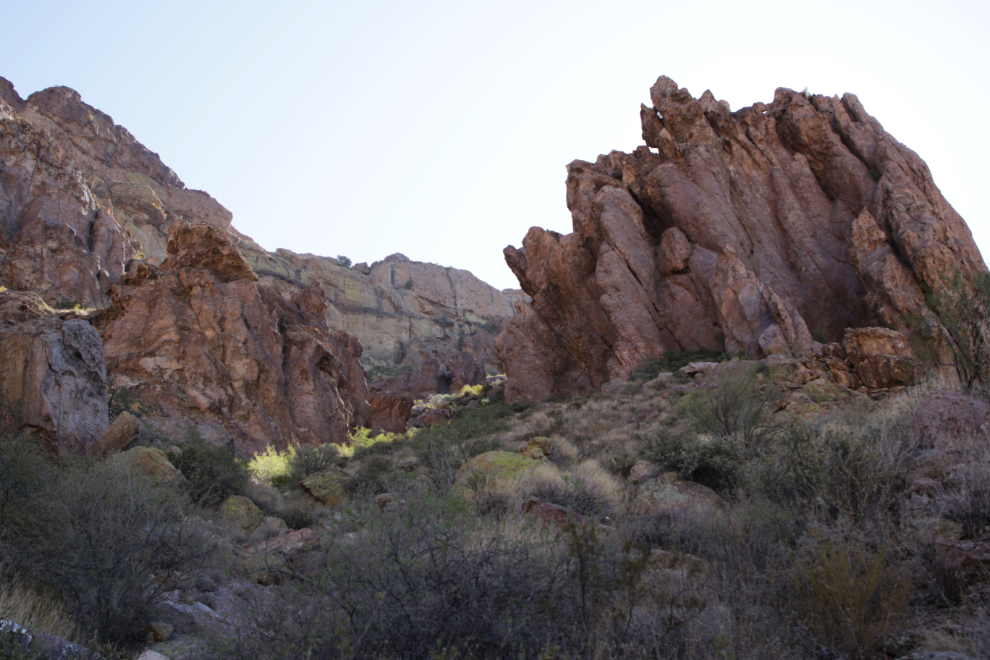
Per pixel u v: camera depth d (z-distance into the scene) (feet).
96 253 154.71
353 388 144.25
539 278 141.90
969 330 40.73
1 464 20.34
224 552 22.90
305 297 141.59
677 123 133.39
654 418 66.64
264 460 66.33
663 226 127.95
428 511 15.72
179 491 30.86
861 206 109.29
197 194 319.68
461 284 411.75
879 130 119.44
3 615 13.97
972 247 103.60
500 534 16.17
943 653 11.91
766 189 120.26
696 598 14.69
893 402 38.58
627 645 12.53
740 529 19.75
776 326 90.58
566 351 134.31
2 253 134.00
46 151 164.14
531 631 12.80
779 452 23.47
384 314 333.62
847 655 13.01
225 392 81.87
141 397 73.31
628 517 26.63
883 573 14.23
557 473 34.30
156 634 16.93
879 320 89.61
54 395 36.24
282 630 13.21
